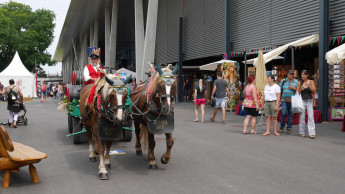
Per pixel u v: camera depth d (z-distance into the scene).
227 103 17.95
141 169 6.16
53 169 6.21
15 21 60.34
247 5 19.12
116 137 5.58
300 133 9.71
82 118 6.64
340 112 12.72
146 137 6.72
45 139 9.64
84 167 6.36
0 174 5.90
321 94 12.77
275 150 7.75
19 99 12.46
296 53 18.59
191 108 20.59
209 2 23.14
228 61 18.41
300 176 5.58
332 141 8.88
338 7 12.80
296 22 15.20
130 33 50.91
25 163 5.11
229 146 8.28
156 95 5.54
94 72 7.35
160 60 33.16
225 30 20.77
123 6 35.66
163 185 5.15
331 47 15.12
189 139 9.34
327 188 4.93
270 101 9.86
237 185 5.11
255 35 18.47
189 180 5.41
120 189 4.97
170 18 30.14
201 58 25.62
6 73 36.59
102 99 5.34
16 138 9.85
